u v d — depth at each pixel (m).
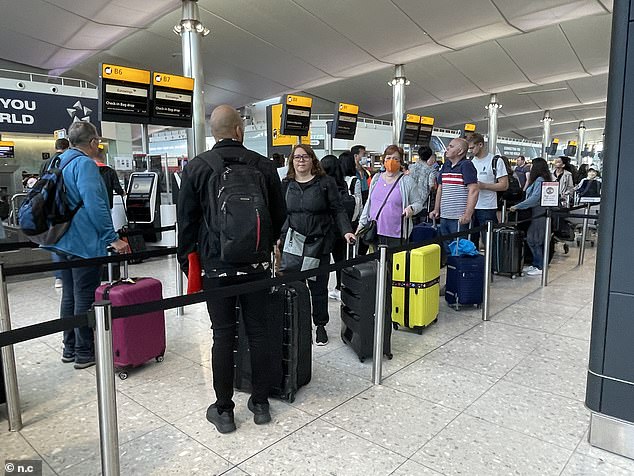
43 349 3.66
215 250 2.28
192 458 2.20
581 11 10.85
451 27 11.91
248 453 2.24
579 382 2.98
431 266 3.92
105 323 1.71
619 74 2.03
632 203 2.06
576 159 33.34
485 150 5.49
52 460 2.22
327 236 3.57
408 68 18.36
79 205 3.08
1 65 15.44
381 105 26.27
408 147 18.67
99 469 2.14
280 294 2.62
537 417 2.56
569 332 3.90
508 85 20.59
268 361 2.49
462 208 4.78
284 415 2.59
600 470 2.09
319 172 3.54
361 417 2.56
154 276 6.43
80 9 10.07
